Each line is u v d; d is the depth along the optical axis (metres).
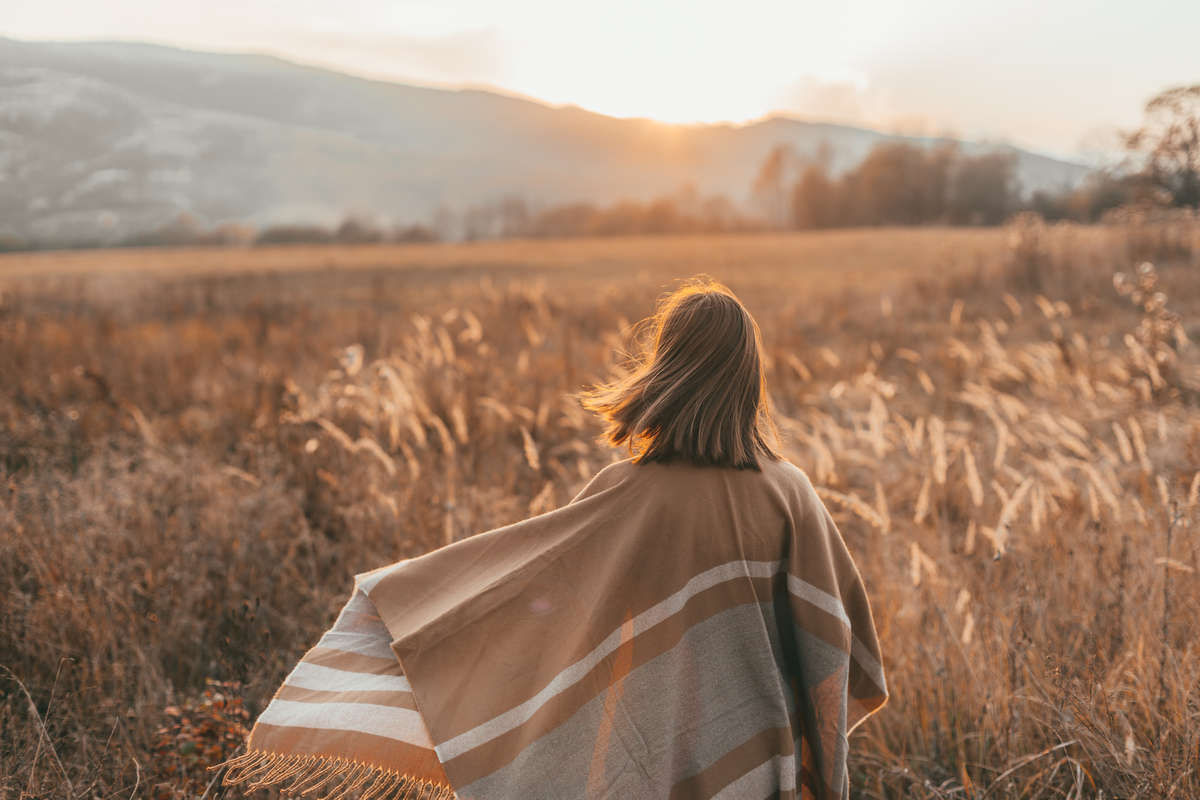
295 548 4.25
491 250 48.88
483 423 6.55
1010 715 2.82
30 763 2.57
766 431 2.06
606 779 1.82
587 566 1.93
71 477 5.32
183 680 3.40
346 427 6.39
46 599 3.37
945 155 83.56
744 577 1.88
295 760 2.02
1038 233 16.88
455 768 1.88
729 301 1.97
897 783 2.86
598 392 2.09
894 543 4.39
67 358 9.41
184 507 4.35
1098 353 8.92
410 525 4.34
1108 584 3.56
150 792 2.54
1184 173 16.11
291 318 14.89
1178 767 2.47
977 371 8.91
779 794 1.88
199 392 8.28
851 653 2.11
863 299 17.59
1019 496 3.21
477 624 1.97
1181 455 5.65
